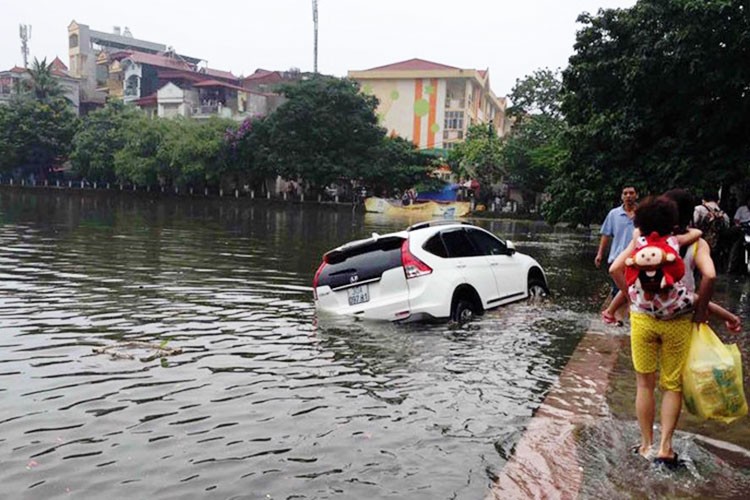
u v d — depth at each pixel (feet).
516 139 156.15
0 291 30.66
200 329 23.66
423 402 15.58
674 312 11.88
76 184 219.20
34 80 228.84
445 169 191.42
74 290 31.48
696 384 11.64
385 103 212.43
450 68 208.44
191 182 189.37
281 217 110.73
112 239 58.54
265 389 16.53
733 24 45.44
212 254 49.62
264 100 230.07
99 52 294.05
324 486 11.07
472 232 28.84
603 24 56.24
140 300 29.37
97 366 18.48
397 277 24.90
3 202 128.98
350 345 21.35
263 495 10.74
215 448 12.70
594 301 31.53
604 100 57.77
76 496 10.69
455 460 12.12
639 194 53.36
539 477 11.37
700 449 12.53
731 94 48.98
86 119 222.69
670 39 48.85
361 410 14.98
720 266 46.42
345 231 78.64
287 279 37.29
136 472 11.62
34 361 18.89
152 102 231.71
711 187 50.06
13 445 12.78
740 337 23.50
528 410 15.07
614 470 11.64
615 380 17.52
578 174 59.47
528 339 22.57
